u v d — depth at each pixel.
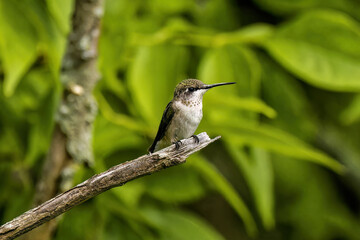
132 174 3.63
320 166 3.94
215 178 3.77
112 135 3.77
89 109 3.71
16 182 3.79
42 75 3.81
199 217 3.98
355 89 3.79
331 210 3.95
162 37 3.77
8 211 3.79
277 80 3.86
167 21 3.81
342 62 3.78
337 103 3.91
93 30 3.70
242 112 3.78
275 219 3.96
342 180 3.96
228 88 3.78
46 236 3.72
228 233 3.99
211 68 3.78
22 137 3.80
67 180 3.71
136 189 3.79
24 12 3.75
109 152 3.78
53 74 3.77
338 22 3.78
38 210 3.63
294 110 3.86
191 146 3.64
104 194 3.79
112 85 3.77
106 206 3.79
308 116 3.88
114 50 3.76
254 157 3.82
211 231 3.82
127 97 3.79
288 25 3.79
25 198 3.79
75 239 3.78
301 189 3.94
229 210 3.99
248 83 3.78
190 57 3.81
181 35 3.78
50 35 3.76
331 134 3.95
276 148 3.76
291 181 3.92
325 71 3.78
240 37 3.78
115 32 3.77
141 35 3.78
